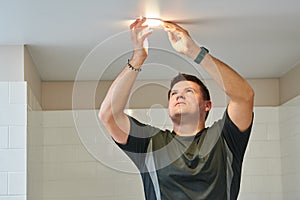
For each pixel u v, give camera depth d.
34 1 2.77
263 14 3.04
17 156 3.42
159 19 3.06
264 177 4.52
